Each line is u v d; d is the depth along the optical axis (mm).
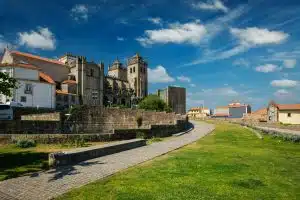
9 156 12031
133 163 10266
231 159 11039
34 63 55656
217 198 6066
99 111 33375
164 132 24719
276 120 68875
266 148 15344
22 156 12016
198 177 7895
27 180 7703
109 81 84250
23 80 40781
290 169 9156
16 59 49156
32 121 19484
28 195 6383
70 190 6691
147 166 9609
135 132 21406
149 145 16766
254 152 13359
